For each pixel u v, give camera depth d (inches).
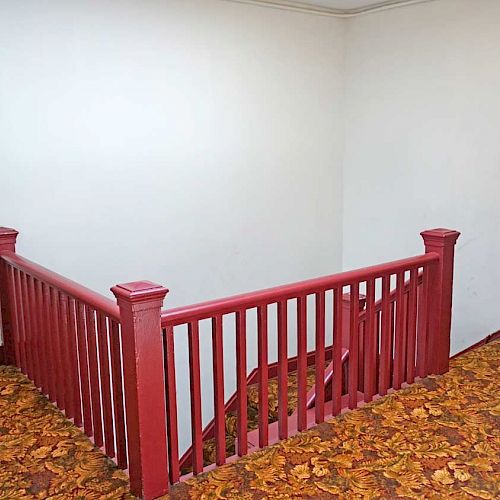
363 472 104.6
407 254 210.4
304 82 209.0
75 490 99.7
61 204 159.9
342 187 227.9
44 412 127.0
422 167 201.3
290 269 215.6
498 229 182.7
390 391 137.6
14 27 146.2
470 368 150.3
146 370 92.9
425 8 192.7
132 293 88.9
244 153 196.1
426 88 196.4
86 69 158.9
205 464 177.0
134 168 171.5
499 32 174.7
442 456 109.3
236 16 186.9
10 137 149.4
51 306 122.9
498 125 178.5
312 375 211.8
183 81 177.8
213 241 192.5
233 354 201.5
